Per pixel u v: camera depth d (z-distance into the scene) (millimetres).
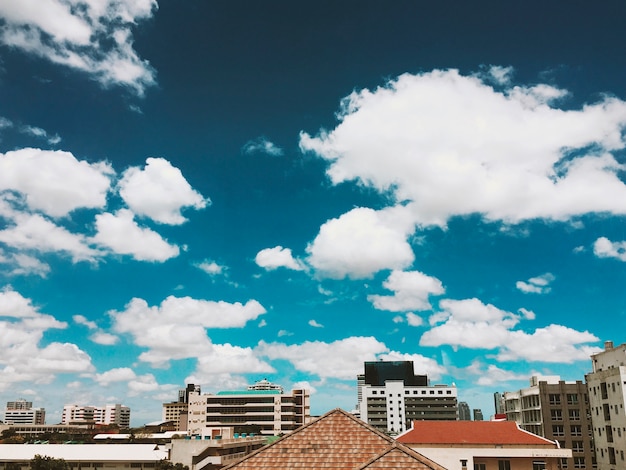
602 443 90750
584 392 101688
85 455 101188
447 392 198125
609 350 97062
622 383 84250
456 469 61844
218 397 157750
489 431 66375
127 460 99500
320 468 20297
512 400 121062
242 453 108500
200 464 95688
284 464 20672
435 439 64125
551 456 61000
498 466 61719
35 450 103062
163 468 93375
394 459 18844
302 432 22031
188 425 156750
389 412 198125
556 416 101188
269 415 153500
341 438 21531
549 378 110688
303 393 159000
